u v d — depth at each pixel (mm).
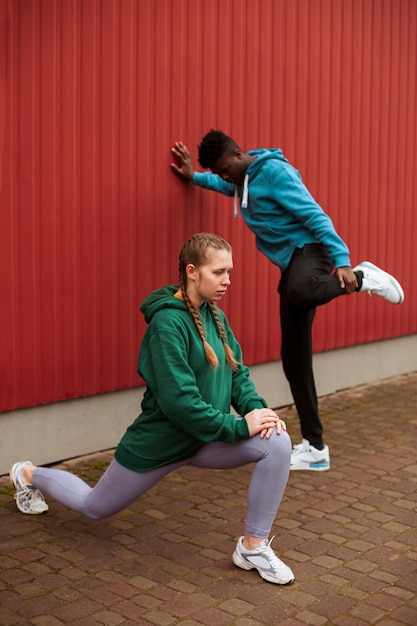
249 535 3447
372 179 6598
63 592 3262
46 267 4504
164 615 3104
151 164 4949
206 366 3373
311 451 4754
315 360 6355
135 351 5000
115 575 3422
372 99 6523
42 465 4664
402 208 6945
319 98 6047
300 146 5930
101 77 4641
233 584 3369
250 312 5707
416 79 6941
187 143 5148
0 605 3139
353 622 3082
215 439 3295
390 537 3873
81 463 4754
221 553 3664
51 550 3637
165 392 3238
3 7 4172
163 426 3377
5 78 4219
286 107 5793
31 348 4484
